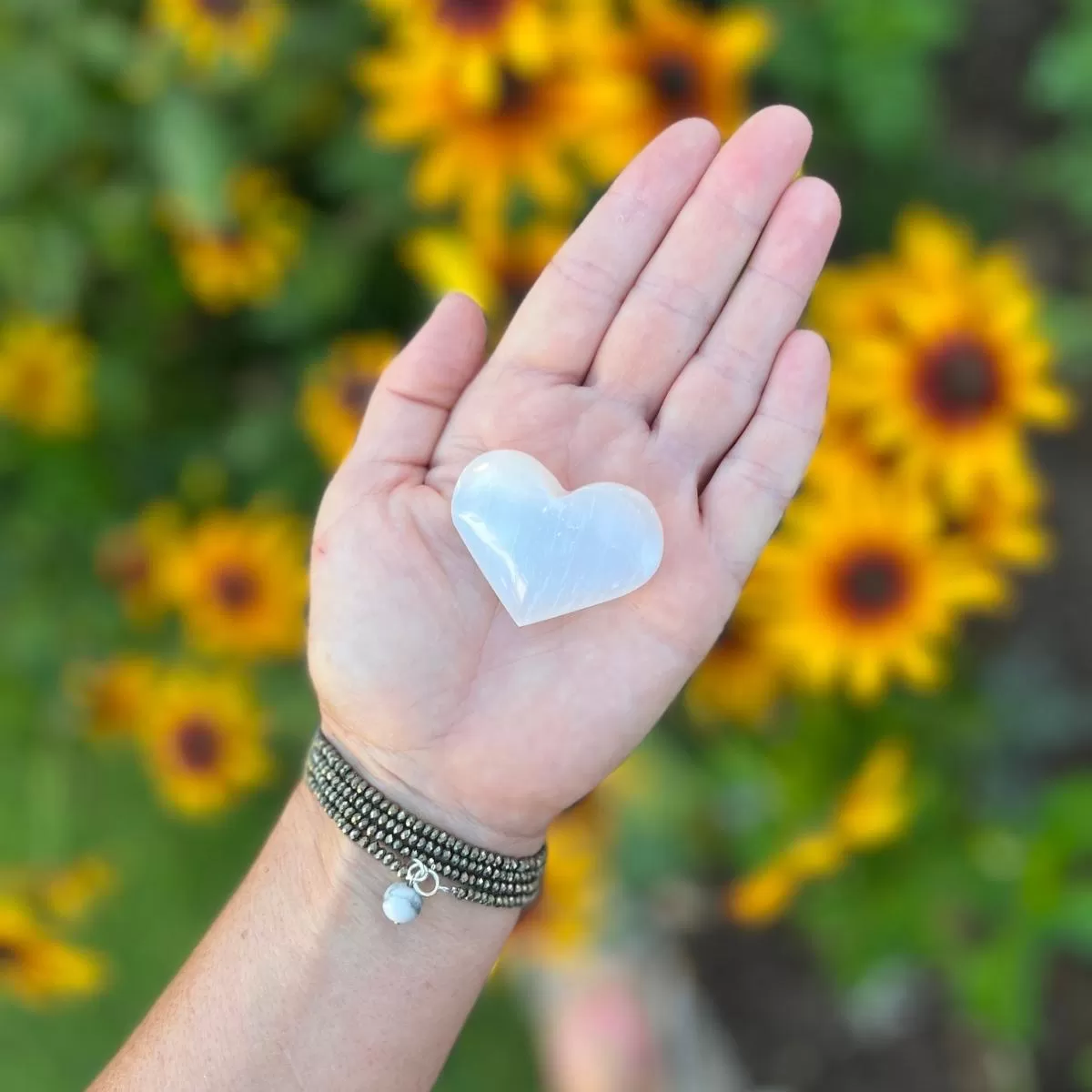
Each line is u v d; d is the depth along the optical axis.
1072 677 0.60
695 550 0.36
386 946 0.35
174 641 0.56
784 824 0.46
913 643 0.42
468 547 0.36
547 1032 0.60
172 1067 0.33
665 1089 0.58
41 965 0.44
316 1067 0.34
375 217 0.52
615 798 0.51
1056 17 0.63
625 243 0.37
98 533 0.56
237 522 0.50
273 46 0.50
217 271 0.51
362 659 0.35
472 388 0.37
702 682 0.48
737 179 0.36
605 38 0.44
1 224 0.53
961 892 0.46
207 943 0.35
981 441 0.42
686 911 0.60
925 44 0.53
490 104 0.44
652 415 0.38
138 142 0.52
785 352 0.36
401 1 0.44
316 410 0.48
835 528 0.43
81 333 0.56
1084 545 0.61
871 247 0.57
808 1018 0.61
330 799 0.35
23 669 0.56
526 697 0.35
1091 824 0.44
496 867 0.35
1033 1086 0.59
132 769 0.64
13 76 0.50
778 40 0.51
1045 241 0.62
